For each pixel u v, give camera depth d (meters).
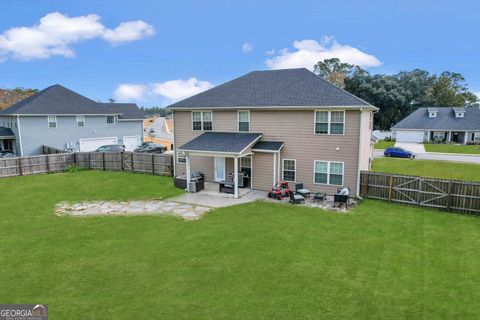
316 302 7.05
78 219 13.33
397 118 67.00
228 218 13.27
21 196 17.25
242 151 16.34
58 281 8.07
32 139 29.81
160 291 7.54
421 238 10.95
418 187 14.71
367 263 9.02
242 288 7.65
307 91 17.80
